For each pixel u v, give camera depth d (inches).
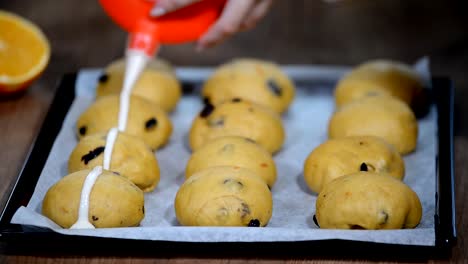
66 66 47.7
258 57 48.9
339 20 52.4
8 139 41.8
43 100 44.9
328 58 48.7
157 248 34.2
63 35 50.5
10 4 53.4
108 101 41.6
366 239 33.4
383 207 34.7
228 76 44.4
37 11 52.8
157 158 41.2
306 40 50.5
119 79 43.9
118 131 39.2
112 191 35.5
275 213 37.3
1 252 34.5
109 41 50.0
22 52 44.6
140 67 40.2
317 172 38.2
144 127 40.9
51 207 35.1
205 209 35.2
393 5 53.9
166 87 43.9
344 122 41.3
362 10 53.5
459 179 39.2
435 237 34.0
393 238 33.4
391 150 38.5
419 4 53.9
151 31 39.4
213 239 33.7
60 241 34.0
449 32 51.0
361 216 34.7
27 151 41.1
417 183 38.6
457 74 47.0
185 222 35.6
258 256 34.3
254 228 33.9
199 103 45.4
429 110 43.8
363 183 35.3
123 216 35.4
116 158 37.9
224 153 38.6
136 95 42.1
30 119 43.4
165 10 37.9
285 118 44.4
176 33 39.5
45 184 37.7
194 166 38.8
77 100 43.7
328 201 35.4
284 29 51.6
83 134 40.8
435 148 40.1
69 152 40.2
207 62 48.8
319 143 42.4
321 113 44.7
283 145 42.3
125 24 39.6
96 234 33.8
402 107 41.6
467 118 43.4
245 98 43.7
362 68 45.0
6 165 40.1
